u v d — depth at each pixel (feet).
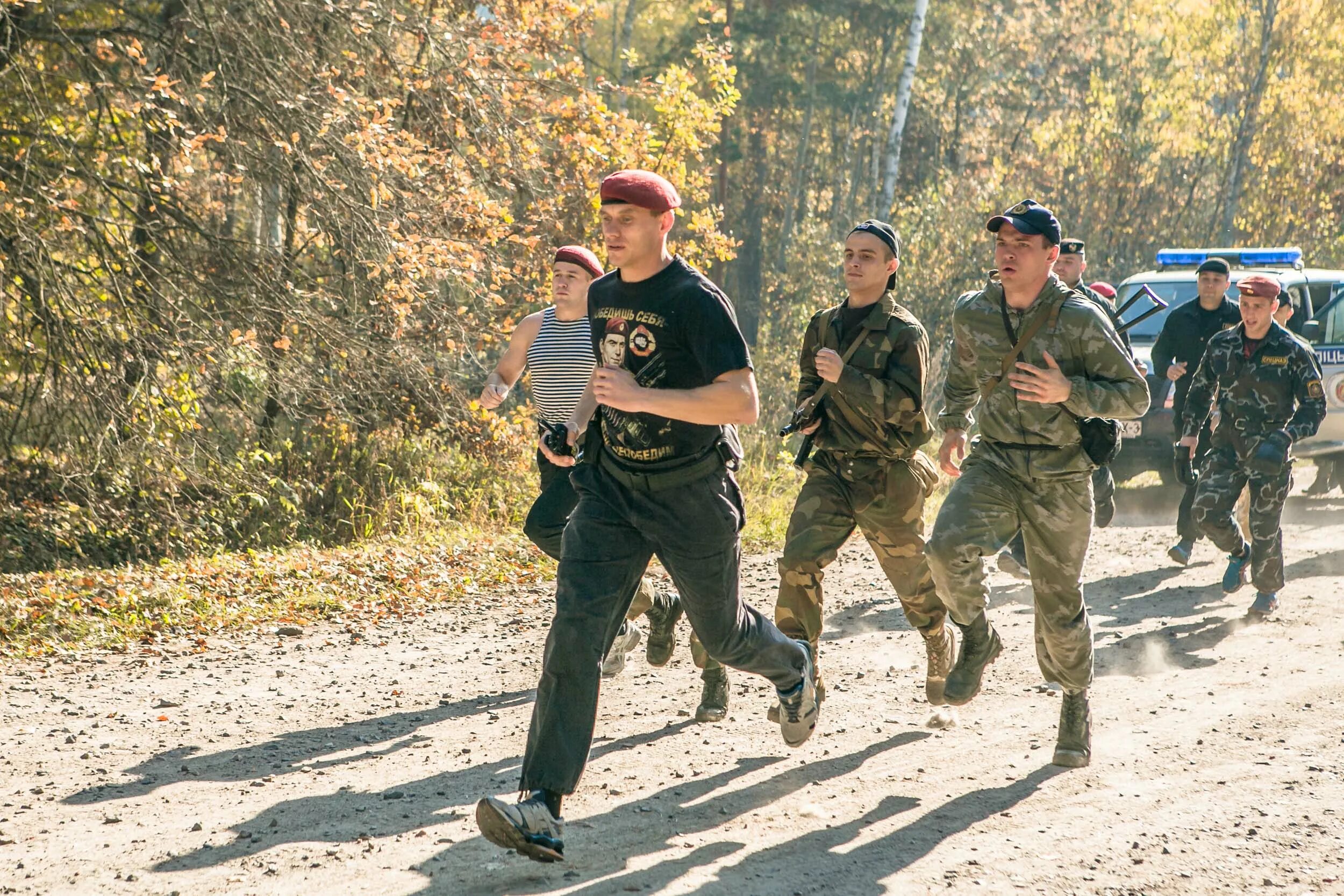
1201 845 13.02
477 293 41.73
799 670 13.98
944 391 16.48
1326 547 32.48
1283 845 12.98
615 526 12.62
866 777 15.38
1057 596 15.39
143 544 36.27
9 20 35.96
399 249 38.19
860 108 148.46
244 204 42.14
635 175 12.13
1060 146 124.36
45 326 35.37
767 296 137.80
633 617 19.52
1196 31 122.93
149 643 23.49
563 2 47.83
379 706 19.15
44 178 36.04
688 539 12.51
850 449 16.38
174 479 37.78
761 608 26.63
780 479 43.21
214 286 38.83
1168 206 123.34
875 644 23.03
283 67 39.06
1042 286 14.90
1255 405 25.49
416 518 37.55
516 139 43.60
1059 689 19.62
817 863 12.55
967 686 15.83
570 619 12.24
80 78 39.63
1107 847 12.99
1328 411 41.42
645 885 11.95
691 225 50.78
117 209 38.93
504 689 20.22
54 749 16.83
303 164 38.78
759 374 80.74
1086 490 15.23
